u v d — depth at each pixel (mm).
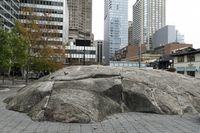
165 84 14430
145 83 14023
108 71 14609
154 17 157500
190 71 65688
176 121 11133
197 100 14039
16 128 9461
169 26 151125
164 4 158875
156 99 13273
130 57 125062
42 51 43188
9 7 92125
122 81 13859
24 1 109312
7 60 29172
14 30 41219
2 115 12047
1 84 40688
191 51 64188
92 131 9125
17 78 63844
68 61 95562
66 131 9070
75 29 172625
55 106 11234
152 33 156750
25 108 12891
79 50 123312
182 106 13273
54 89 12906
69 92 12281
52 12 116750
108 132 9008
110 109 12367
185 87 14797
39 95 12922
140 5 158125
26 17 43688
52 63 44344
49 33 45375
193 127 9961
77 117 10672
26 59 36938
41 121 10773
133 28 166500
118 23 162875
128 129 9484
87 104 11516
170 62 77375
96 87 12969
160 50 130875
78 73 14383
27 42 39000
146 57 118312
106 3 171500
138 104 13211
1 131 8984
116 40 162250
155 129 9523
